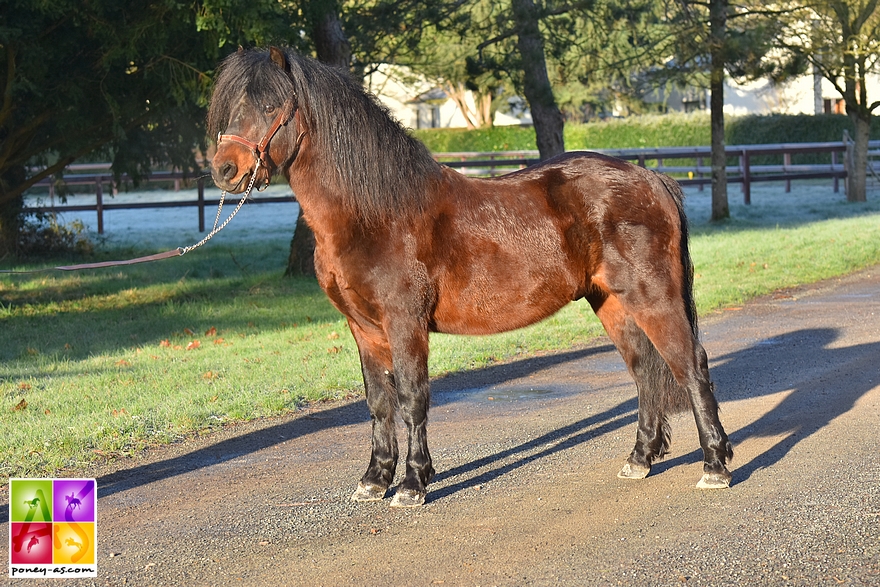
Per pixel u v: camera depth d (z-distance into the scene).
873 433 5.77
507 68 17.94
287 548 4.38
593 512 4.70
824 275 13.29
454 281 4.97
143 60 12.46
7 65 12.41
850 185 25.03
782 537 4.21
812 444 5.66
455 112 55.78
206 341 10.16
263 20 10.98
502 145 45.16
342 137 4.79
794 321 10.10
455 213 4.97
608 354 9.02
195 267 16.91
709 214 22.80
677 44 19.02
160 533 4.63
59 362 9.05
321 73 4.84
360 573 4.04
